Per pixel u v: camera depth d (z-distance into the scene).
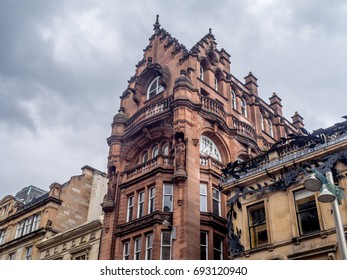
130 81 38.69
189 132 28.88
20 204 45.38
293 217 19.64
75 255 33.16
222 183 23.47
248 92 39.25
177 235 25.03
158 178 27.69
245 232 21.19
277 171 21.17
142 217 27.09
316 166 19.75
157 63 34.97
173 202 26.45
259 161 22.45
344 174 18.80
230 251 21.25
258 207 21.58
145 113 32.50
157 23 40.28
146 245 26.27
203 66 35.12
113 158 32.47
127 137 33.06
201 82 33.00
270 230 20.22
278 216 20.27
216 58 36.53
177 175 26.70
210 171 28.69
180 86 30.56
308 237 18.66
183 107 29.50
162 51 37.06
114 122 34.50
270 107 42.03
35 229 40.09
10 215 44.94
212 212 27.30
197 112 30.14
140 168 29.83
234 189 22.89
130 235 27.39
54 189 41.09
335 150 19.41
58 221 39.72
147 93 35.88
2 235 44.12
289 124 43.97
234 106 36.25
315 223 19.00
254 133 35.22
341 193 13.33
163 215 26.30
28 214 42.31
